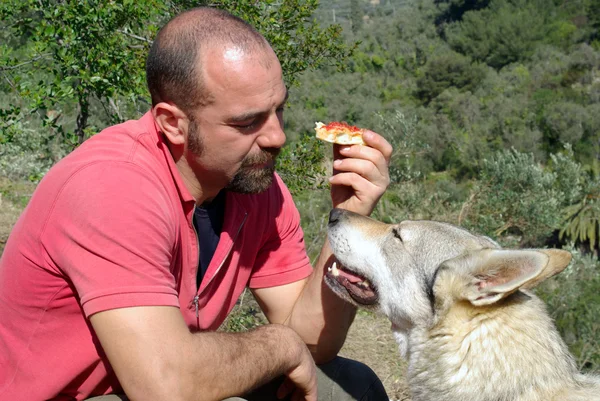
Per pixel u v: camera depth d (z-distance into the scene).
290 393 1.24
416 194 4.34
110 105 2.23
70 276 0.97
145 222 0.98
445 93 14.28
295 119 6.99
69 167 1.00
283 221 1.27
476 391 1.23
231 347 1.04
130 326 0.95
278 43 2.09
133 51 1.97
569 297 3.70
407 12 24.86
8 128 1.92
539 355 1.21
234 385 1.03
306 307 1.26
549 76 15.77
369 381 1.31
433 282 1.29
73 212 0.97
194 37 1.01
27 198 2.38
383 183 1.29
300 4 2.12
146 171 1.02
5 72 1.99
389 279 1.36
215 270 1.14
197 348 0.99
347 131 1.25
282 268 1.28
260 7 2.07
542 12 20.39
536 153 11.84
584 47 16.64
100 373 1.05
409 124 4.45
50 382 1.03
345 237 1.34
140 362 0.94
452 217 4.29
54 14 1.87
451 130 11.99
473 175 10.84
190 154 1.06
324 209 3.46
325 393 1.29
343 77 13.51
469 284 1.23
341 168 1.27
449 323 1.27
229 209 1.15
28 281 1.00
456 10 22.31
